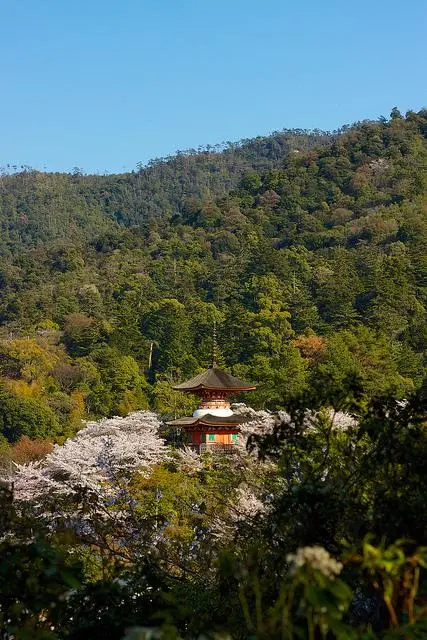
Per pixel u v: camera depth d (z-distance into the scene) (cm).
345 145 18325
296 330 9519
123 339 9838
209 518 1841
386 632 442
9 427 7281
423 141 18375
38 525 818
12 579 638
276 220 15800
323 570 410
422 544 665
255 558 664
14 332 11594
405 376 7525
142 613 749
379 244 13188
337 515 718
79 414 7738
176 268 13750
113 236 16888
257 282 11406
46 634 519
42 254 16275
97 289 13225
